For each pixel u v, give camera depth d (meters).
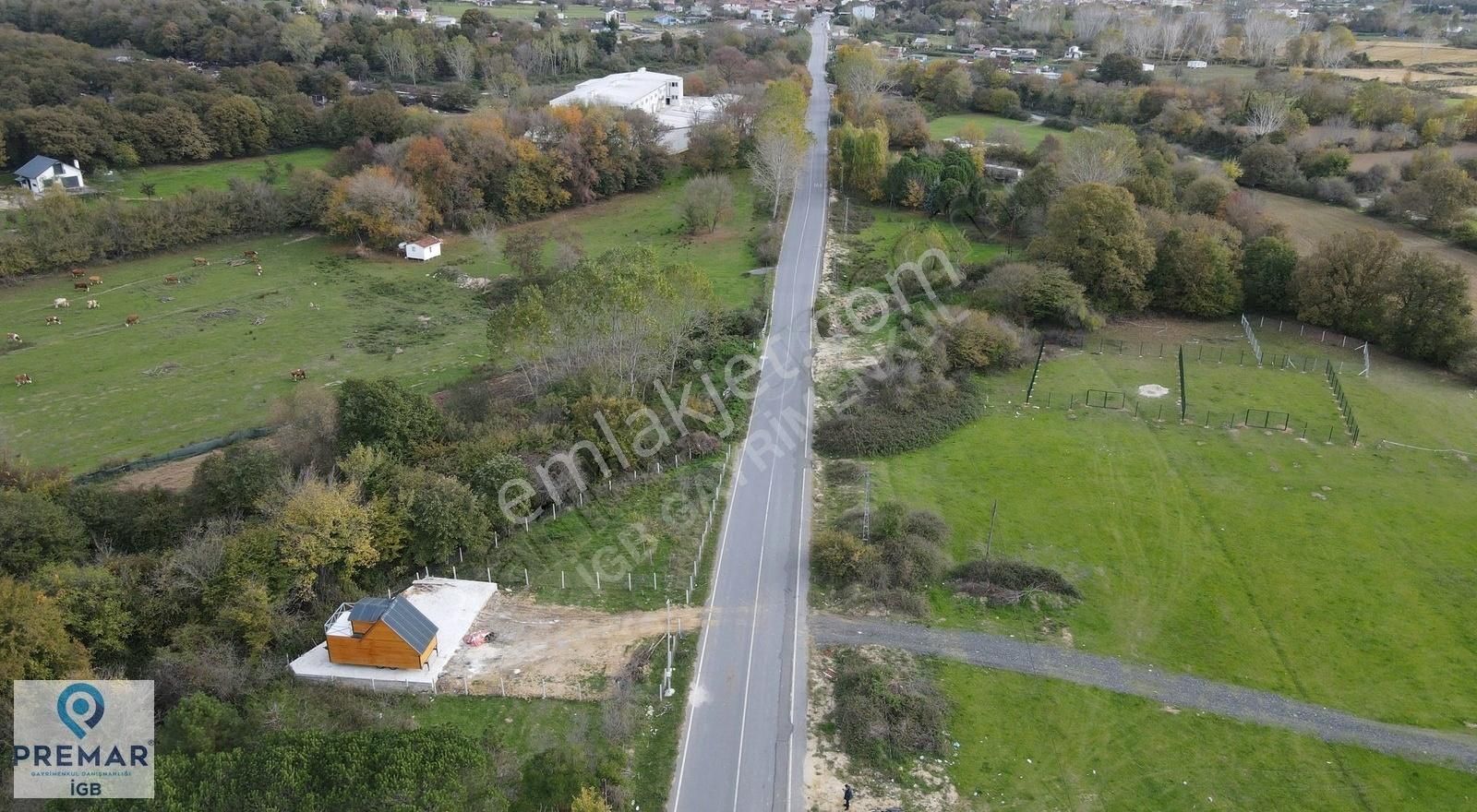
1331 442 77.38
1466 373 86.75
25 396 90.12
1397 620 56.62
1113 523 67.00
